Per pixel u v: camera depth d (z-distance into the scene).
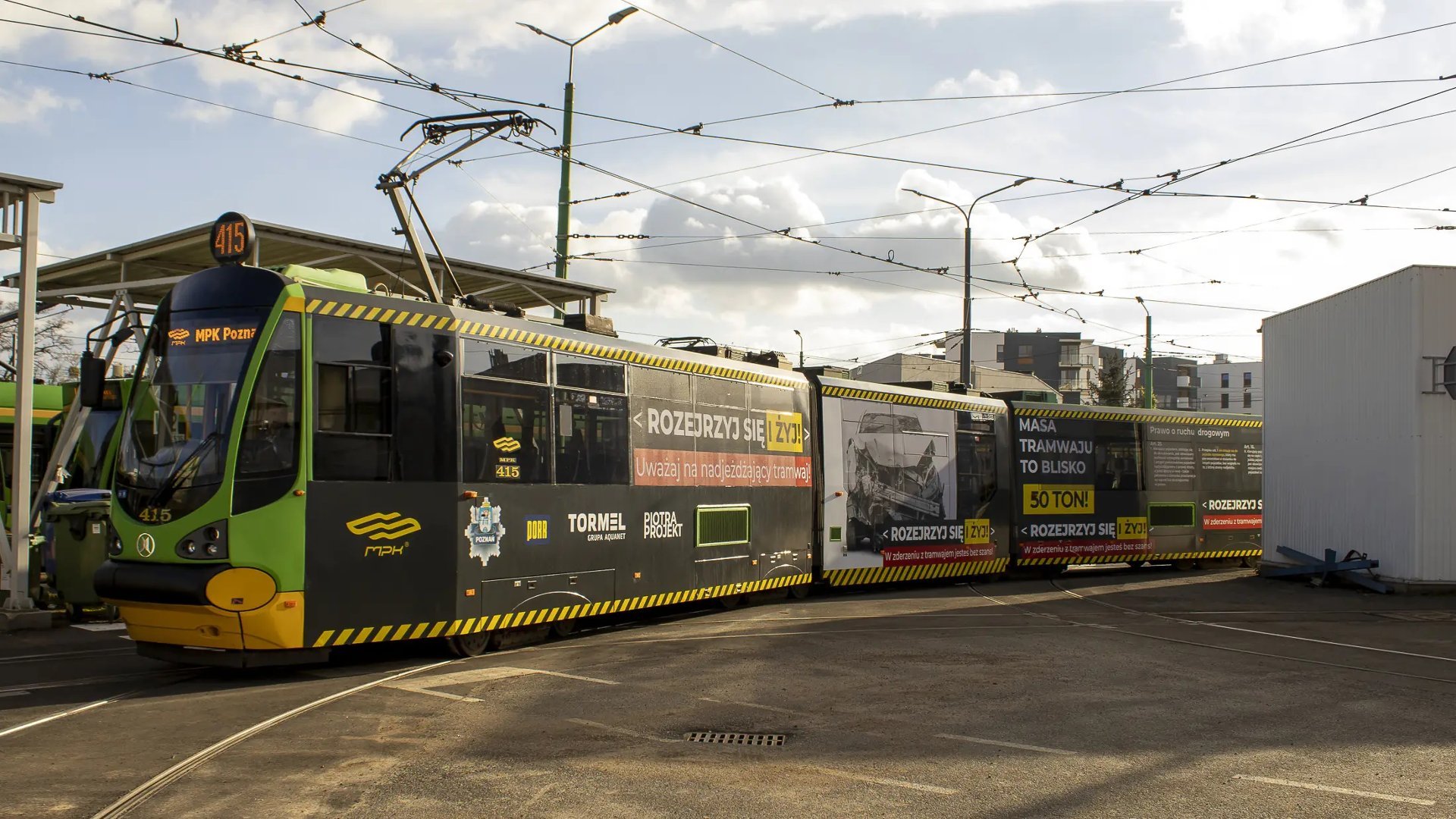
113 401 17.05
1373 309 20.17
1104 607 17.34
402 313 11.38
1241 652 12.36
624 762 7.37
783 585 17.48
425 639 11.55
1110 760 7.48
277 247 18.45
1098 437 24.00
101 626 14.67
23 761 7.31
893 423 20.05
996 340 91.38
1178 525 25.06
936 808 6.38
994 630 14.06
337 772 7.07
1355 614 16.50
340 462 10.71
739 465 16.47
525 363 12.70
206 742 7.87
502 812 6.25
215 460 10.19
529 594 12.53
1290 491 22.59
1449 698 9.73
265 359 10.38
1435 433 19.11
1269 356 23.41
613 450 13.97
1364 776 7.14
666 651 12.18
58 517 15.09
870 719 8.73
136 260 19.59
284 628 10.22
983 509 21.72
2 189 13.99
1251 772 7.20
